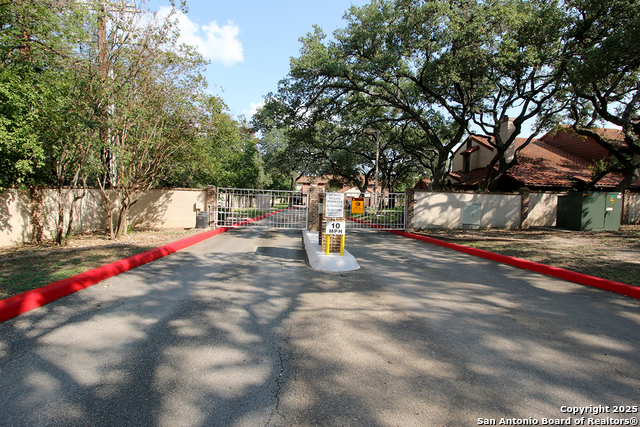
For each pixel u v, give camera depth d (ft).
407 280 21.79
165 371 10.24
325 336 12.96
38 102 26.48
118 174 37.29
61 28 28.78
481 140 92.17
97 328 13.24
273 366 10.66
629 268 23.09
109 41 31.32
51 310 15.07
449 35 46.32
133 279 20.84
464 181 86.94
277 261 27.66
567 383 9.93
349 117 83.15
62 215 31.40
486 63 46.42
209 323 14.02
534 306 16.71
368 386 9.64
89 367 10.37
